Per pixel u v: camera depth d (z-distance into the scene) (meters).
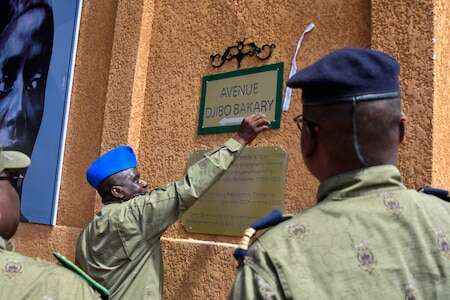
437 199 1.11
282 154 2.53
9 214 1.47
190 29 3.16
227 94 2.85
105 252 2.32
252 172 2.64
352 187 1.06
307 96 1.12
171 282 2.76
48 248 3.71
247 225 2.59
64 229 3.64
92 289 1.40
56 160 3.88
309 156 1.16
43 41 4.29
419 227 1.00
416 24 2.11
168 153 3.09
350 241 0.99
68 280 1.35
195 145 2.96
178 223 2.92
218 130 2.85
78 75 3.96
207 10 3.08
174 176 3.02
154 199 2.30
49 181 3.88
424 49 2.07
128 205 2.35
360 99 1.04
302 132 1.17
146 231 2.31
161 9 3.38
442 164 2.07
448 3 2.23
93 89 3.82
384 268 0.96
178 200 2.28
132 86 3.26
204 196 2.81
